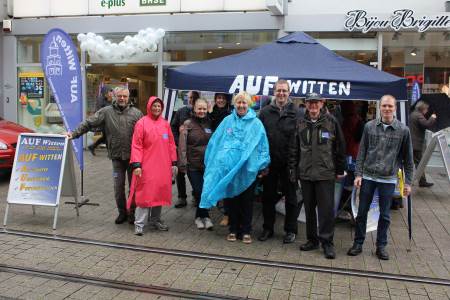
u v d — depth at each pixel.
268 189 6.14
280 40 7.57
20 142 6.62
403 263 5.45
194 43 12.70
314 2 11.66
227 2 12.23
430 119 9.21
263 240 6.14
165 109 7.89
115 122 6.53
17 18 13.60
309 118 5.64
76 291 4.54
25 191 6.50
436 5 11.13
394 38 11.61
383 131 5.48
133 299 4.41
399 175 7.02
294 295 4.54
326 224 5.61
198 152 6.54
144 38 12.44
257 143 5.75
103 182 9.44
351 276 5.04
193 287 4.68
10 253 5.45
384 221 5.55
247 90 6.53
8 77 13.88
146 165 6.15
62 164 6.48
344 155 5.60
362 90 6.34
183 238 6.17
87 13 13.11
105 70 13.32
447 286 4.83
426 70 11.60
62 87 7.80
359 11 11.24
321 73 6.61
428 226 6.92
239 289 4.65
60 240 5.93
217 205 7.68
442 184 9.88
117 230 6.42
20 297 4.38
